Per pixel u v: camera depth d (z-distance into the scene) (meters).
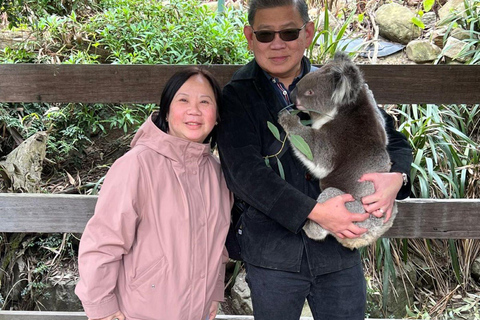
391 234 2.84
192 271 1.91
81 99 2.67
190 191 1.92
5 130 4.44
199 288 1.93
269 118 2.09
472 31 4.85
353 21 5.50
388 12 5.26
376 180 2.06
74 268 3.88
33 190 3.94
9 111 4.38
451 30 5.05
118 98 2.68
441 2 5.72
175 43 4.69
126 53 4.74
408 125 4.06
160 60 4.58
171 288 1.87
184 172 1.92
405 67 2.67
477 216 2.81
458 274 3.84
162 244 1.86
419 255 4.08
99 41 4.75
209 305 2.07
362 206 2.14
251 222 2.12
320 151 2.18
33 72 2.61
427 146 4.11
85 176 4.33
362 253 3.89
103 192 1.84
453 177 3.90
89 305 1.80
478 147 4.30
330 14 5.50
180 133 1.92
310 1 5.96
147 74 2.64
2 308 3.65
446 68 2.67
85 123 4.45
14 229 2.79
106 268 1.81
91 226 1.82
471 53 4.74
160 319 1.90
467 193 4.04
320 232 2.05
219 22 5.27
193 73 1.95
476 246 4.10
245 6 6.11
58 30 4.84
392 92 2.71
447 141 4.09
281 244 2.07
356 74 2.22
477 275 4.06
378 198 2.02
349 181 2.17
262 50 2.07
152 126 1.92
